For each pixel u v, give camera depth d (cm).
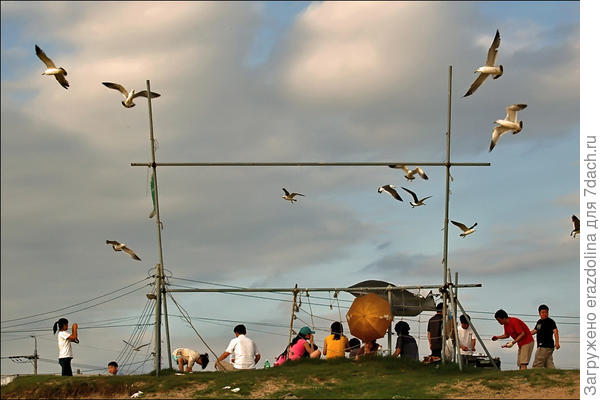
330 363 2452
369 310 2464
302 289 2581
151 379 2377
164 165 2656
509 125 2494
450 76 2642
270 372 2370
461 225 2570
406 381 2275
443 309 2508
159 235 2617
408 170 2658
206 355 2614
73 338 2541
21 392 2336
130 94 2631
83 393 2331
